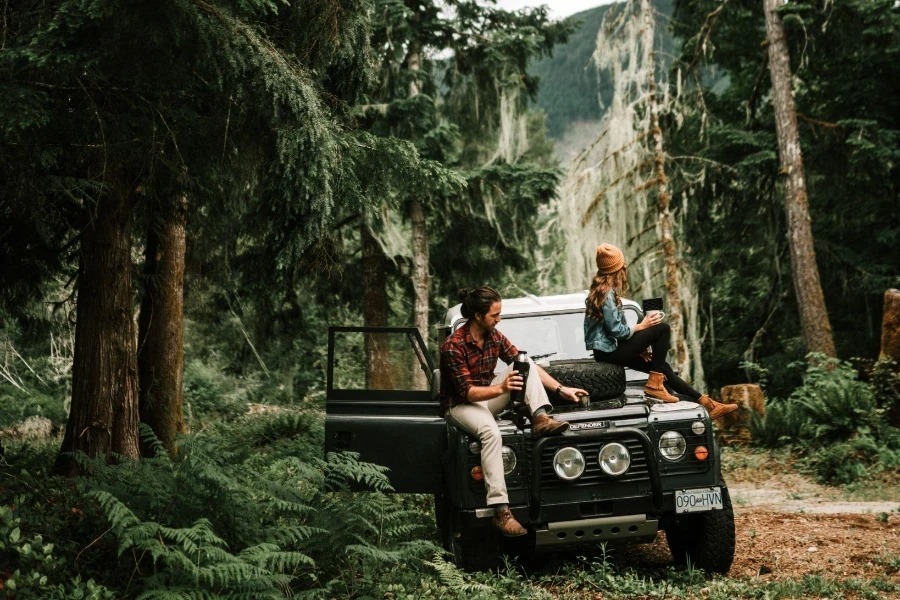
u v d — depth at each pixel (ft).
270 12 22.62
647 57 56.18
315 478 17.11
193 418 63.77
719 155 62.95
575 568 18.69
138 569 14.37
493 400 17.63
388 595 16.49
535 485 16.60
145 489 15.85
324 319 64.13
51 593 12.96
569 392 17.53
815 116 64.03
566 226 57.16
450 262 64.39
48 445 39.68
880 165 54.90
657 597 16.56
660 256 56.85
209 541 13.85
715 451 17.51
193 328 56.70
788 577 17.88
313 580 16.52
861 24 55.31
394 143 25.55
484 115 63.05
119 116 19.44
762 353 65.62
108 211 25.81
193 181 24.13
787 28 57.26
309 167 20.77
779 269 62.90
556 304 23.03
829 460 33.32
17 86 16.10
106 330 26.23
